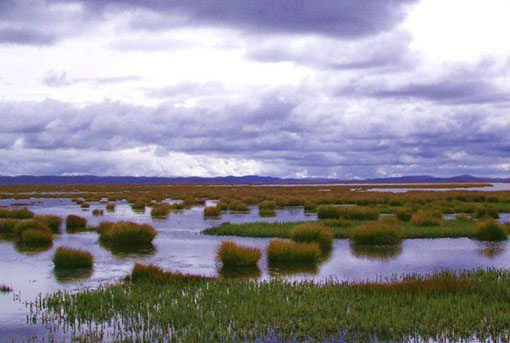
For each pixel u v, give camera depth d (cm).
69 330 1212
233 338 1129
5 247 2562
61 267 2008
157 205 5488
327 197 6550
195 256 2275
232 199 6688
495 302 1338
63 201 7181
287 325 1197
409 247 2484
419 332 1140
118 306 1387
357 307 1325
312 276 1812
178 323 1220
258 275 1839
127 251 2425
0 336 1174
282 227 3155
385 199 5819
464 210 4403
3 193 10462
